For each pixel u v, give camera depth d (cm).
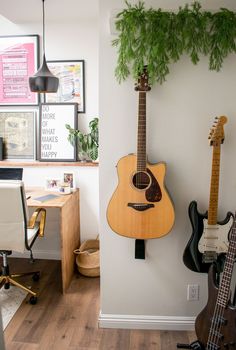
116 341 204
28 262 317
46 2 248
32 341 203
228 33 172
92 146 294
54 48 297
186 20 172
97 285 273
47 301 248
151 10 174
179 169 197
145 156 185
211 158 195
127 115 193
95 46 294
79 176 305
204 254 191
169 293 213
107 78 189
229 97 187
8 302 246
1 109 312
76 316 229
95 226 314
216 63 181
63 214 255
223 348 163
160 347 198
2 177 292
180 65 185
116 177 200
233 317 160
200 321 181
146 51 177
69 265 275
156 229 190
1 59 303
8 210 225
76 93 302
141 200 188
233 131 191
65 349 196
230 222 188
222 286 166
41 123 305
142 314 217
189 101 189
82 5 255
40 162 305
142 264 210
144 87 179
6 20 296
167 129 193
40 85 247
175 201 201
